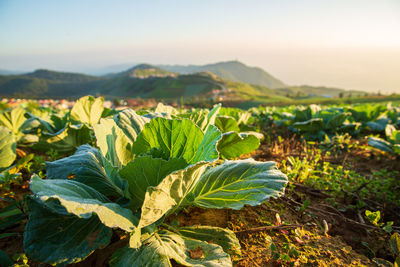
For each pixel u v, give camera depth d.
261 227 2.30
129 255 1.67
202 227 2.06
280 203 2.87
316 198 3.22
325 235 2.38
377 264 1.96
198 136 1.96
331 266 1.91
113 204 1.71
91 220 1.76
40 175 2.84
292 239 2.21
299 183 3.48
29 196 1.68
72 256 1.55
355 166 4.76
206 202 2.14
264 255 1.98
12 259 1.92
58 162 2.46
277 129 8.30
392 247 2.05
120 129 2.27
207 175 2.35
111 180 2.17
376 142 4.92
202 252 1.78
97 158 2.62
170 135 1.99
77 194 1.71
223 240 1.96
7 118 4.68
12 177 2.63
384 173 4.30
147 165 1.72
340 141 5.36
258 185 2.11
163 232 1.95
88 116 4.33
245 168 2.33
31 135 4.79
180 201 1.91
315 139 6.70
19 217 2.29
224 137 3.54
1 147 2.90
